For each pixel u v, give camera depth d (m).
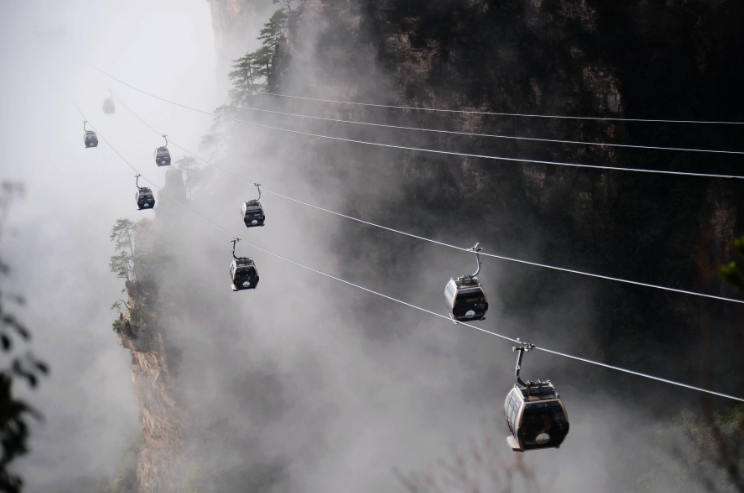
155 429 91.06
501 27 84.12
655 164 79.88
